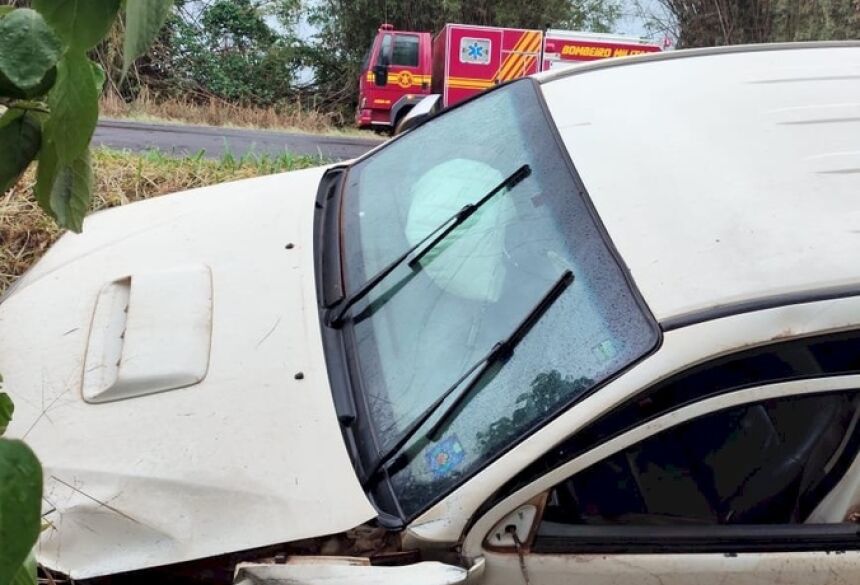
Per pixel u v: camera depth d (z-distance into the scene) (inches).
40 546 65.9
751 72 94.9
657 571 65.1
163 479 68.9
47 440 72.7
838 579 66.6
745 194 72.6
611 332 65.6
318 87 875.4
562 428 62.6
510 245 79.0
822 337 63.4
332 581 60.5
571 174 81.3
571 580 64.3
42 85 28.1
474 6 847.1
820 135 80.0
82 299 90.3
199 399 74.8
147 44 24.8
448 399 68.7
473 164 94.7
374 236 92.6
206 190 119.0
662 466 65.4
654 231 70.9
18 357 82.6
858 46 105.6
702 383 63.1
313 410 72.6
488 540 63.2
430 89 591.8
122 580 65.7
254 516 66.0
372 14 846.5
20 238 144.8
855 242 67.2
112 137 343.6
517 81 107.7
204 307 85.5
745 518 68.2
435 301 78.7
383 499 65.4
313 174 118.1
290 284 88.3
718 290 64.6
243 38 837.2
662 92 92.3
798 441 67.6
